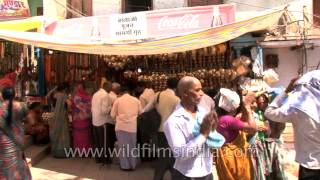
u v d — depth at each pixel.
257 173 6.36
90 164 10.24
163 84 11.64
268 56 12.27
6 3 10.34
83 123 10.81
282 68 12.28
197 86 4.19
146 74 11.92
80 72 12.76
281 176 6.92
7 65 12.22
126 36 9.43
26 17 10.57
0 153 5.47
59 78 13.08
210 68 11.39
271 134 6.82
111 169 9.77
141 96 10.35
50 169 9.76
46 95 12.69
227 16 9.12
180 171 4.24
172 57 11.60
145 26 9.35
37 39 8.98
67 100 11.00
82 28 9.68
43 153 10.88
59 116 10.84
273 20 9.00
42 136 11.27
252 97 5.62
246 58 10.98
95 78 12.30
